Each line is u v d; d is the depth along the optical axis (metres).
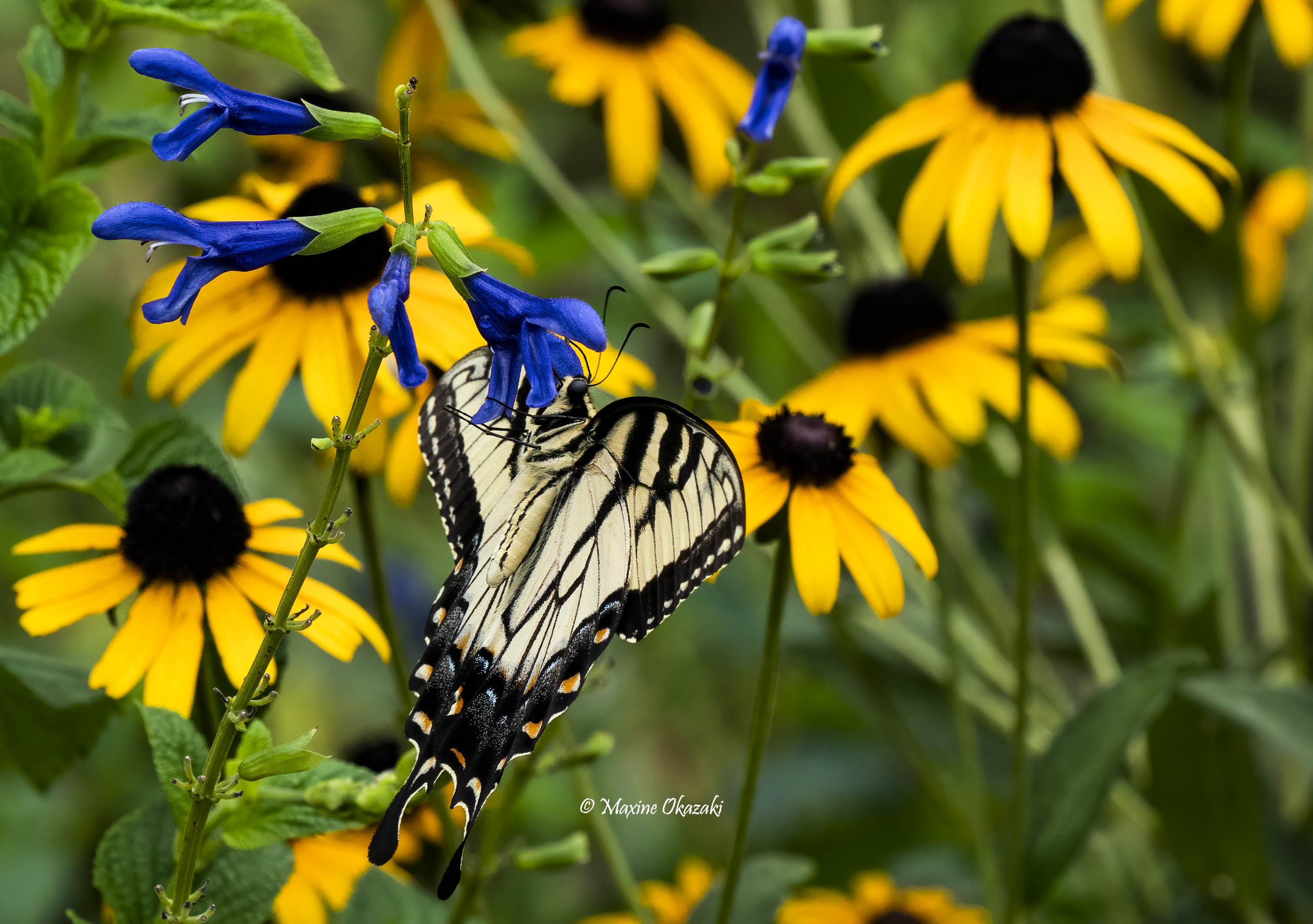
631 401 1.61
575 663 1.61
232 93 1.56
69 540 1.62
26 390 1.63
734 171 1.62
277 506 1.63
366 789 1.59
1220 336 1.78
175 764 1.58
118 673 1.60
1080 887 1.78
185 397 1.63
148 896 1.59
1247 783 1.71
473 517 1.61
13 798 1.77
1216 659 1.74
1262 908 1.71
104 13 1.61
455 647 1.60
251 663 1.60
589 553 1.61
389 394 1.62
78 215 1.61
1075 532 1.77
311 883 1.63
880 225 1.77
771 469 1.63
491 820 1.62
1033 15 1.68
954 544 1.75
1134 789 1.74
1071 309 1.73
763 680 1.62
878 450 1.71
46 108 1.62
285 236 1.56
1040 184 1.66
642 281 1.73
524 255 1.65
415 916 1.62
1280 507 1.73
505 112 1.73
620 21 1.76
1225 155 1.74
